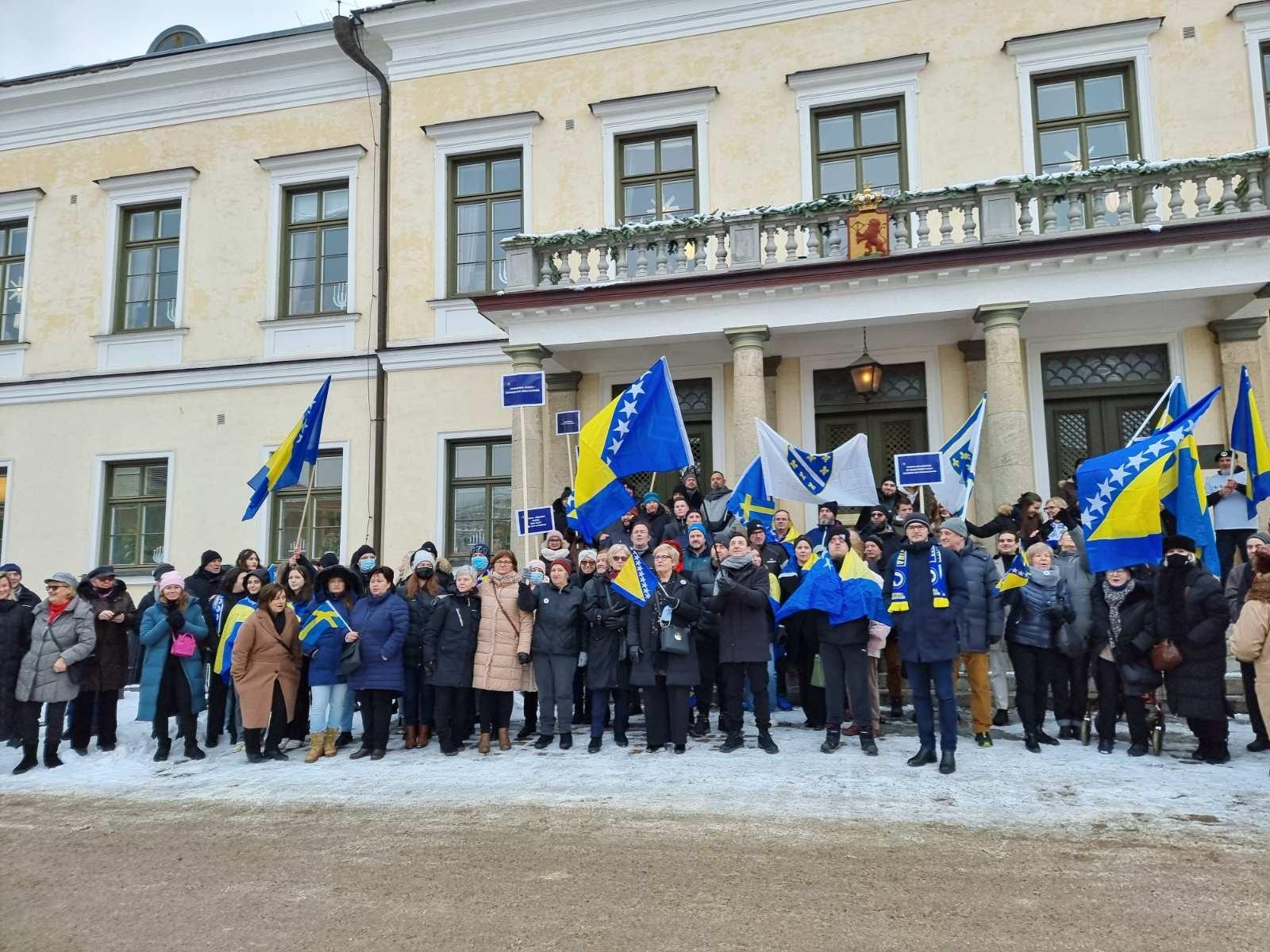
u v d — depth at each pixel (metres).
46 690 7.80
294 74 16.31
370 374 15.35
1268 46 12.60
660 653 7.52
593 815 5.77
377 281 15.55
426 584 8.80
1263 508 10.89
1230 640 6.69
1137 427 12.31
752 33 14.34
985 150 13.27
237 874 4.87
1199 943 3.73
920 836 5.19
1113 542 7.26
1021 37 13.19
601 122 14.80
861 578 7.35
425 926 4.06
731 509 10.22
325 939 3.96
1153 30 12.76
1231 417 11.72
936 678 6.70
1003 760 6.95
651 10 14.74
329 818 5.95
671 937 3.86
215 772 7.54
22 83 17.03
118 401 16.36
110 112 17.05
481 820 5.75
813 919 4.03
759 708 7.41
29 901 4.56
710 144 14.30
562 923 4.04
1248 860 4.73
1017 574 7.39
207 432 15.90
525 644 7.92
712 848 5.04
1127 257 10.64
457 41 15.52
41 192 17.16
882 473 13.10
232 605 8.54
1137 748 7.04
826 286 11.41
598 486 9.62
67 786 7.20
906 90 13.60
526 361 12.50
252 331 15.98
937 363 12.91
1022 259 10.78
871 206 11.39
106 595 8.53
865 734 7.22
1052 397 12.56
